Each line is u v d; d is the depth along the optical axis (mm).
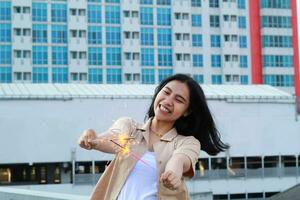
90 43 83000
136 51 84375
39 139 49156
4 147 48469
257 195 52438
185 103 3137
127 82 83812
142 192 2945
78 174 48500
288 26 92500
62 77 81625
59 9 82250
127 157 3021
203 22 88500
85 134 2961
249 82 90000
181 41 86688
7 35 80188
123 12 84500
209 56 88188
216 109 53625
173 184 2607
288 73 91812
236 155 53656
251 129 54500
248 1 91125
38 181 56344
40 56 81125
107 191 3045
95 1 83562
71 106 50062
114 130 3094
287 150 55531
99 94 51094
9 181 56688
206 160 53656
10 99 48906
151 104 3359
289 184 52719
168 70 85875
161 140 3053
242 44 90188
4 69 79688
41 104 49500
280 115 55688
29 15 80875
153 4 86062
